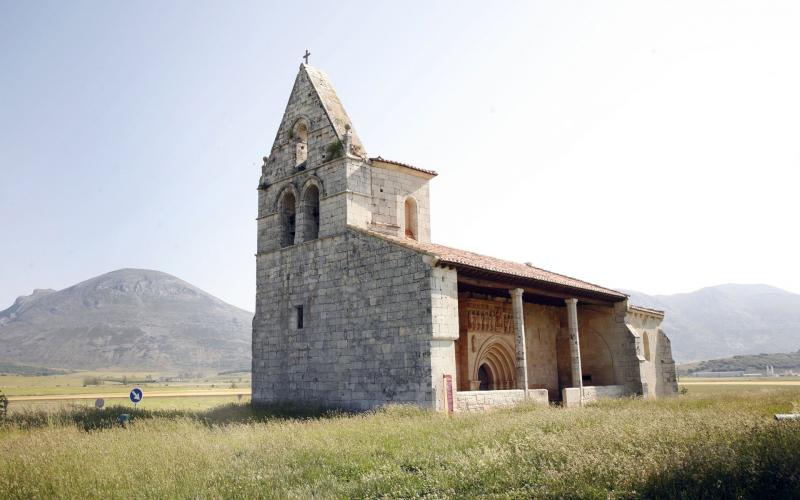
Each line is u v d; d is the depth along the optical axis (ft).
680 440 38.50
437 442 47.11
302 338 95.20
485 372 113.70
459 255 93.04
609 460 34.81
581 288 105.50
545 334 125.39
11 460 45.03
